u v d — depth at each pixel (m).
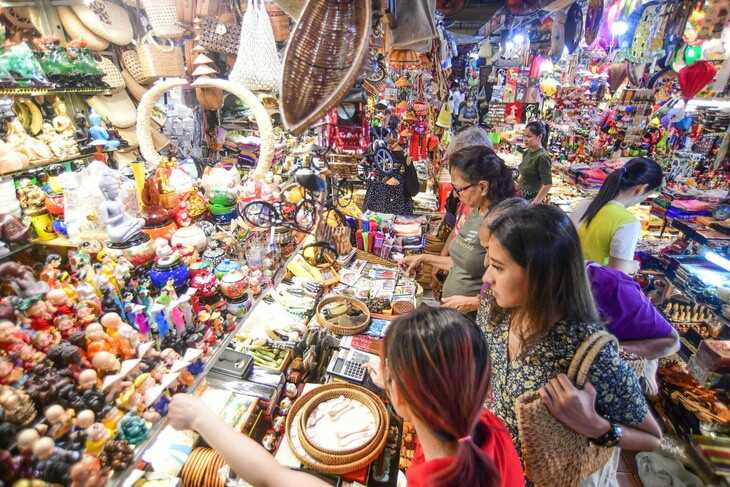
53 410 1.05
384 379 0.88
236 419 1.58
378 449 1.51
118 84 3.27
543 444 1.15
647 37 3.35
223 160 3.67
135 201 1.88
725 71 3.95
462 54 9.98
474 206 2.43
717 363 2.89
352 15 1.45
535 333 1.18
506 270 1.17
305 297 2.50
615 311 1.56
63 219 1.86
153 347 1.50
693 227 3.63
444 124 5.64
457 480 0.71
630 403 1.15
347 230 3.28
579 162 7.38
